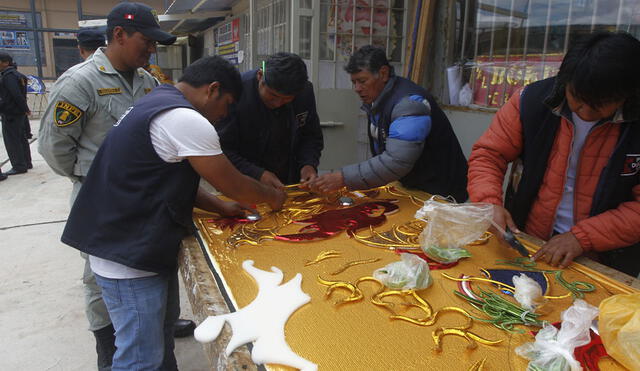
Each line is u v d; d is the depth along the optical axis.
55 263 3.52
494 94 3.21
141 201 1.37
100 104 2.01
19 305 2.91
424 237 1.36
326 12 3.63
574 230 1.36
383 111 2.05
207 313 1.05
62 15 14.03
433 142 2.14
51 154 1.96
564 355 0.82
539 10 2.80
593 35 1.17
